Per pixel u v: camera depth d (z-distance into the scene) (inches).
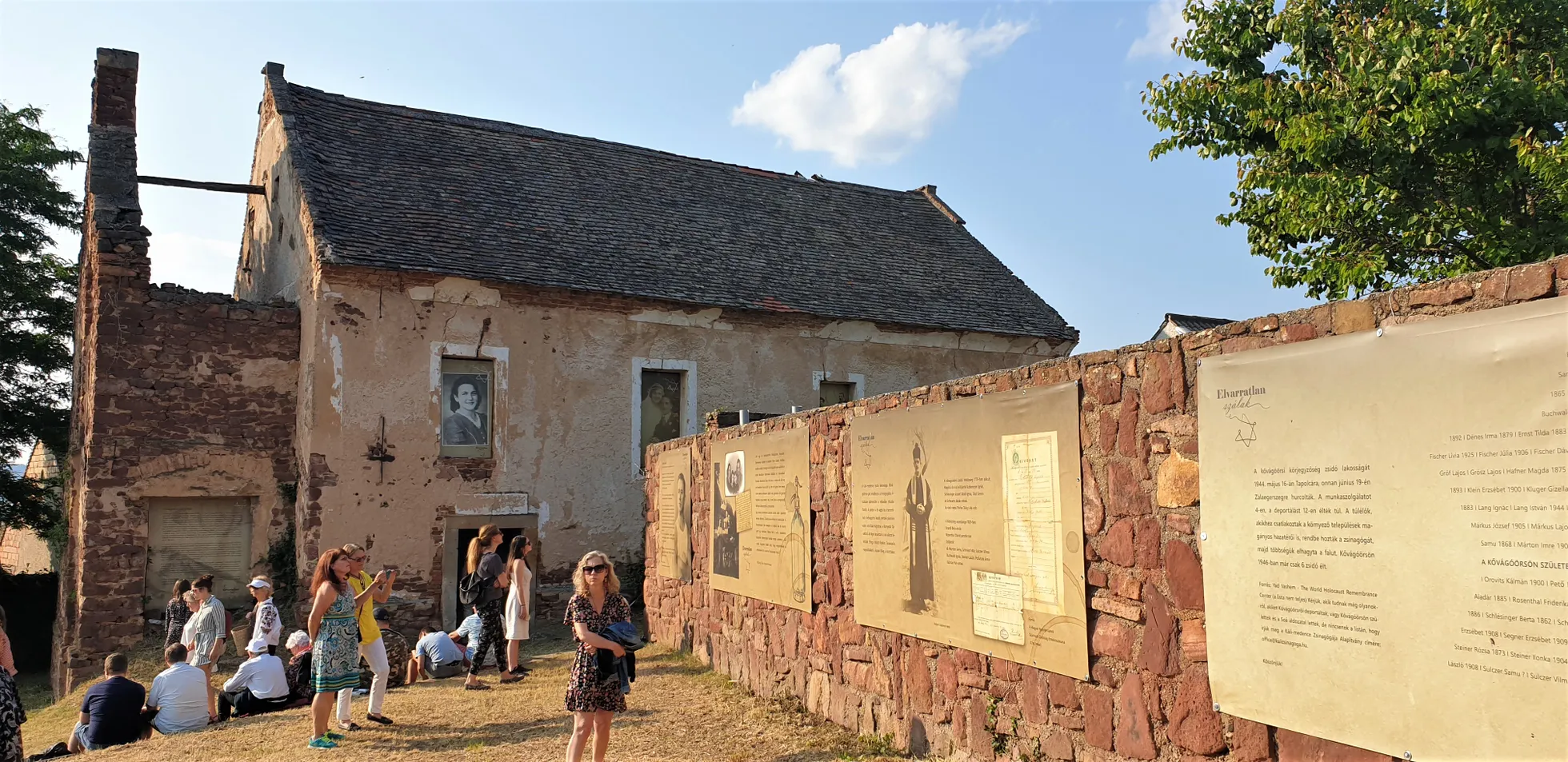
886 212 893.2
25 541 1085.8
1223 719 156.3
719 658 372.5
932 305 754.2
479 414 576.7
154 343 542.6
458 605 551.8
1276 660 145.9
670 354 639.1
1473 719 119.7
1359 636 134.0
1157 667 169.5
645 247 674.2
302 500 536.4
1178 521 166.6
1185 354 166.7
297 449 563.2
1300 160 388.2
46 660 748.6
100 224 543.2
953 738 229.1
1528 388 115.6
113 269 536.7
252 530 557.3
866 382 709.9
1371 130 358.3
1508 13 347.3
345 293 539.2
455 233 597.3
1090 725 184.9
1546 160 308.7
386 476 540.4
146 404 537.0
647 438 634.2
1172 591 166.9
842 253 783.7
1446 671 122.9
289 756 292.8
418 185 633.0
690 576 409.1
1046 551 197.5
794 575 309.0
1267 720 147.2
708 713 309.6
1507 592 116.6
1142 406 175.3
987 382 221.1
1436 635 124.3
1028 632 202.5
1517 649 115.3
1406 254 385.7
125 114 644.7
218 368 556.7
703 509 397.4
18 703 297.9
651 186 762.8
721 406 652.1
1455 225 353.1
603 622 242.2
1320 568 139.6
